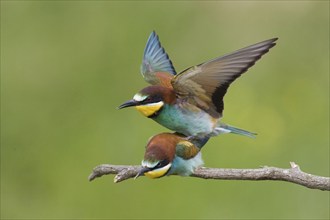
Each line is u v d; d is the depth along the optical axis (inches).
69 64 537.6
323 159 479.5
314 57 557.9
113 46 545.6
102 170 308.0
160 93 312.8
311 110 513.3
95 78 531.2
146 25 556.4
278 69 550.6
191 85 308.5
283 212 448.1
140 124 496.1
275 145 487.2
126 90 527.8
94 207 466.9
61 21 556.7
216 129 320.5
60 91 528.4
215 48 556.4
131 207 460.4
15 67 537.0
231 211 451.5
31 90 529.3
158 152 298.7
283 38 561.6
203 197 454.6
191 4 566.9
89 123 511.2
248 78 537.0
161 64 342.3
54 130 512.4
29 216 482.6
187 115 314.8
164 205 455.8
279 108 516.4
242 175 297.3
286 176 292.7
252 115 505.7
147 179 459.5
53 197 483.5
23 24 556.4
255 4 569.0
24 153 505.4
